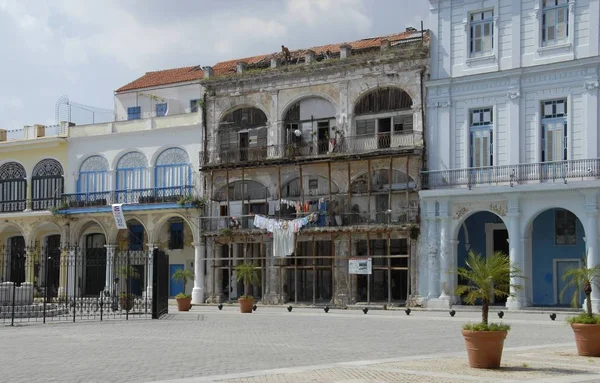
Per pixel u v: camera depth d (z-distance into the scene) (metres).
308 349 20.55
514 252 39.81
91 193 53.75
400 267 43.06
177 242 53.00
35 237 56.03
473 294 17.75
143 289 52.72
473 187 41.41
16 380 14.77
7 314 33.94
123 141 53.62
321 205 45.59
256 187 49.06
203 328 28.19
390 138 44.25
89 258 54.81
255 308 41.09
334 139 45.53
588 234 38.06
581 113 39.16
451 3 43.03
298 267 45.62
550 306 40.25
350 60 45.50
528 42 40.75
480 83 41.91
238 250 50.03
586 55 39.16
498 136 41.34
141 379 14.72
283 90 48.03
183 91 55.03
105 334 25.50
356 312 39.50
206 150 50.41
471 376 15.03
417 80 43.75
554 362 17.50
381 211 43.56
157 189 51.78
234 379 14.53
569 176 39.09
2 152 57.56
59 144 55.41
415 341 23.09
